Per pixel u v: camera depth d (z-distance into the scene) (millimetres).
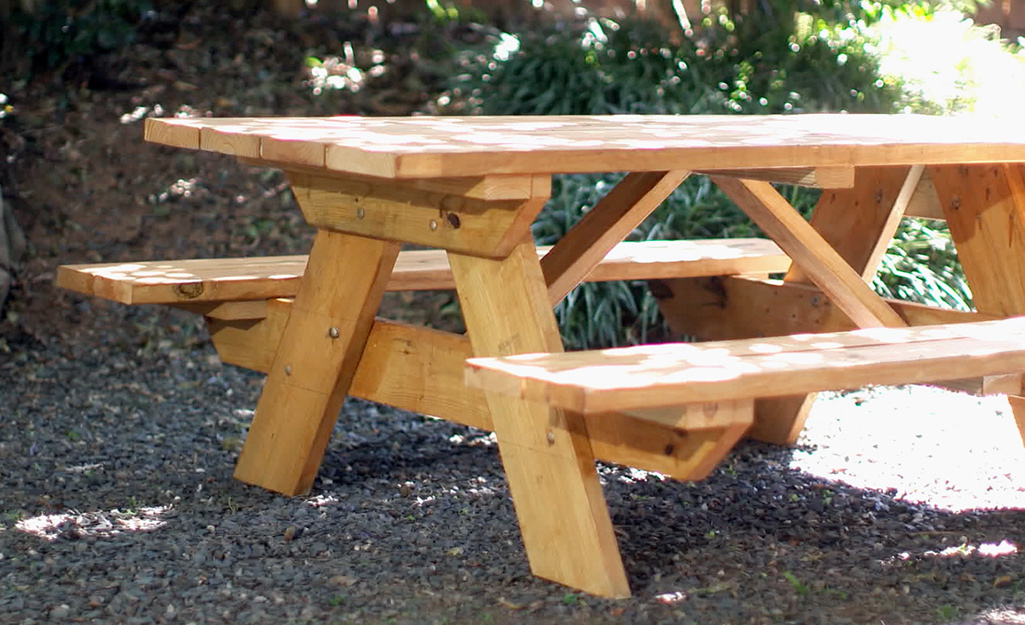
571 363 2975
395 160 2965
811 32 8984
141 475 4383
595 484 3268
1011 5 10016
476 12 9680
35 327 6348
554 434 3299
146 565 3439
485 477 4418
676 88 8180
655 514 3992
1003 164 4270
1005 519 3969
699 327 5258
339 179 3875
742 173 3994
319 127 3850
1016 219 4262
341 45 9164
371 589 3277
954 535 3799
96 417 5215
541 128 4039
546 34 9102
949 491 4301
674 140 3604
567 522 3287
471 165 3062
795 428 4898
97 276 4137
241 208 7383
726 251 5188
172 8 9234
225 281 4152
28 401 5418
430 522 3879
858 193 4746
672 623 3039
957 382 3523
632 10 9344
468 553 3588
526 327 3332
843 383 3023
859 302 4305
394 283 4453
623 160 3283
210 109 8172
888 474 4520
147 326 6410
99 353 6156
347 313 3977
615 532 3787
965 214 4395
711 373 2861
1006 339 3508
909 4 9367
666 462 3115
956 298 6715
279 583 3311
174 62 8617
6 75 8234
